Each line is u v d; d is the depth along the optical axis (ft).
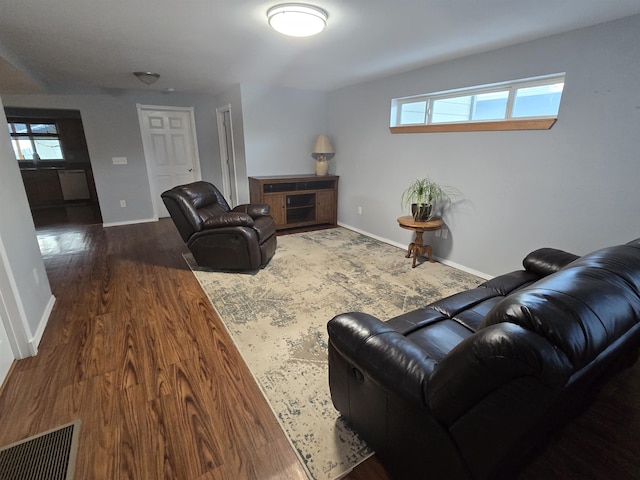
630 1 6.02
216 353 6.60
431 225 10.69
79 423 4.92
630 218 7.26
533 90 8.82
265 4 6.37
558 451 4.49
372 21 7.14
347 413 4.64
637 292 2.96
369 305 8.64
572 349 2.34
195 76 13.24
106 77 13.32
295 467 4.30
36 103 14.70
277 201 15.72
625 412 5.13
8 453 4.44
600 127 7.43
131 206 17.58
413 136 12.32
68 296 9.03
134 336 7.16
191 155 19.08
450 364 2.89
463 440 3.01
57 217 19.54
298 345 6.89
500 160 9.57
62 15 6.88
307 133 17.40
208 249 10.62
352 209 16.53
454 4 6.27
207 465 4.31
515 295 2.88
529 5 6.29
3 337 5.97
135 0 6.17
